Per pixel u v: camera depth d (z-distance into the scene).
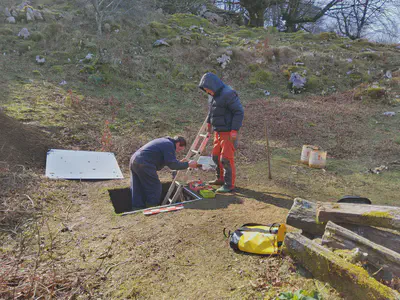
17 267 2.78
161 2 18.72
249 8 22.48
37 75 9.07
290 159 6.93
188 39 13.07
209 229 3.72
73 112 7.58
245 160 6.75
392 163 6.68
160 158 4.90
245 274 2.84
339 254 2.71
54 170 5.26
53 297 2.52
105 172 5.61
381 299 2.21
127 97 9.27
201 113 9.16
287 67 12.55
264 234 3.23
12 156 5.21
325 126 8.77
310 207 3.29
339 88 11.74
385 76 12.20
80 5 13.70
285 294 2.45
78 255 3.12
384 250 2.63
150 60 11.45
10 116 6.50
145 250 3.24
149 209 4.27
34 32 10.86
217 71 11.95
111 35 12.09
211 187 5.14
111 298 2.55
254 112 9.59
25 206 4.01
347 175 6.13
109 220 3.92
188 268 2.95
